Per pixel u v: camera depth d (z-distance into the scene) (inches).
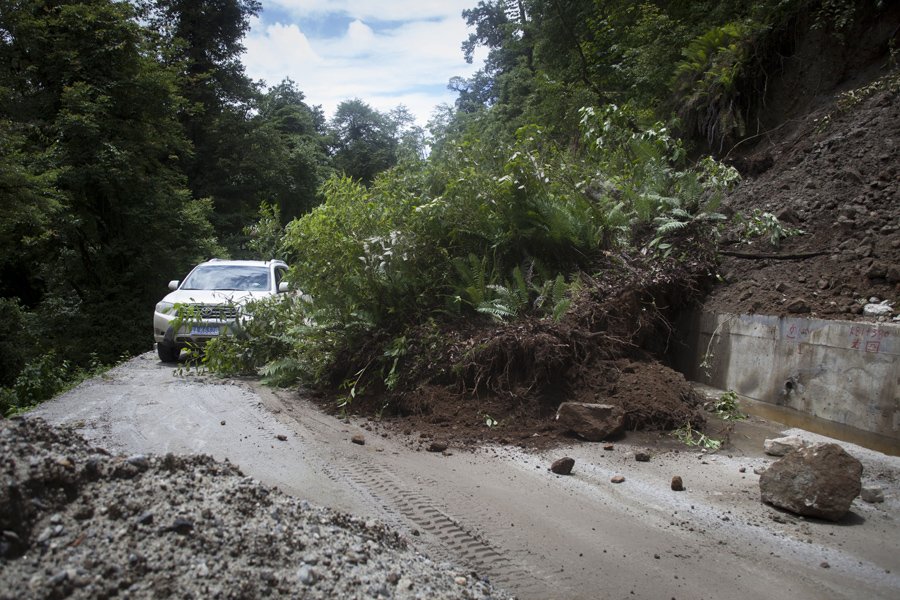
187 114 1141.7
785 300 277.3
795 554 124.6
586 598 105.9
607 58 637.3
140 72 780.0
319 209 296.8
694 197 358.6
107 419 223.8
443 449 198.4
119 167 722.8
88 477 90.8
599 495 158.7
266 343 329.4
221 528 89.1
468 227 310.3
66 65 737.6
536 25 775.1
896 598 106.8
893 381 207.5
